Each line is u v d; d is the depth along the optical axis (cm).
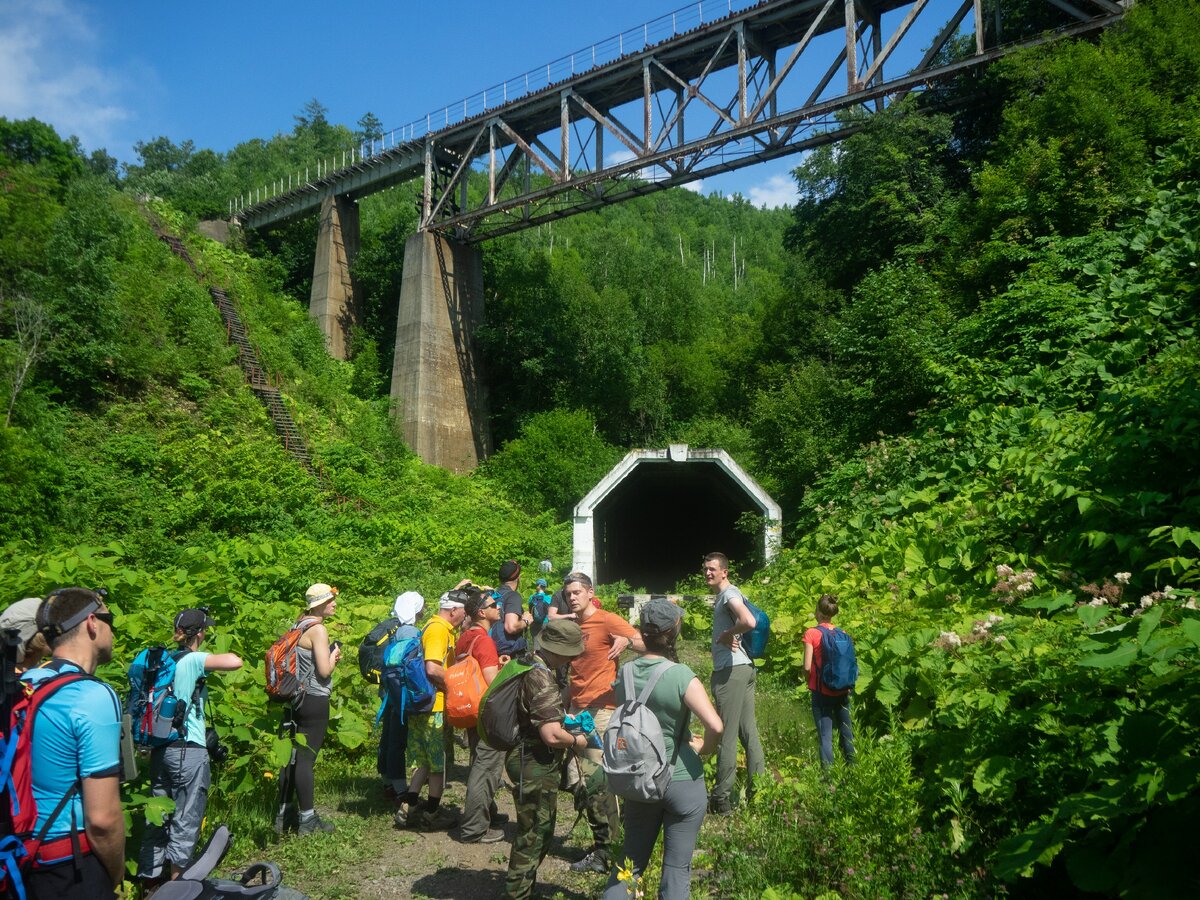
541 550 2819
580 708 570
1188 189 1653
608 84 3541
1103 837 369
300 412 3591
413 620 629
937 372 1539
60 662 275
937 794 485
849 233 3000
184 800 448
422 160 4278
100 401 2847
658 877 428
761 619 584
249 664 677
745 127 3039
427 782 607
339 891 480
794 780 546
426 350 4097
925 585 921
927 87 2839
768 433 2666
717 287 8656
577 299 4641
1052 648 550
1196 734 374
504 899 424
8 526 1878
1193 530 695
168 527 2230
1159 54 2183
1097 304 1425
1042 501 895
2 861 241
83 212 3092
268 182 7050
